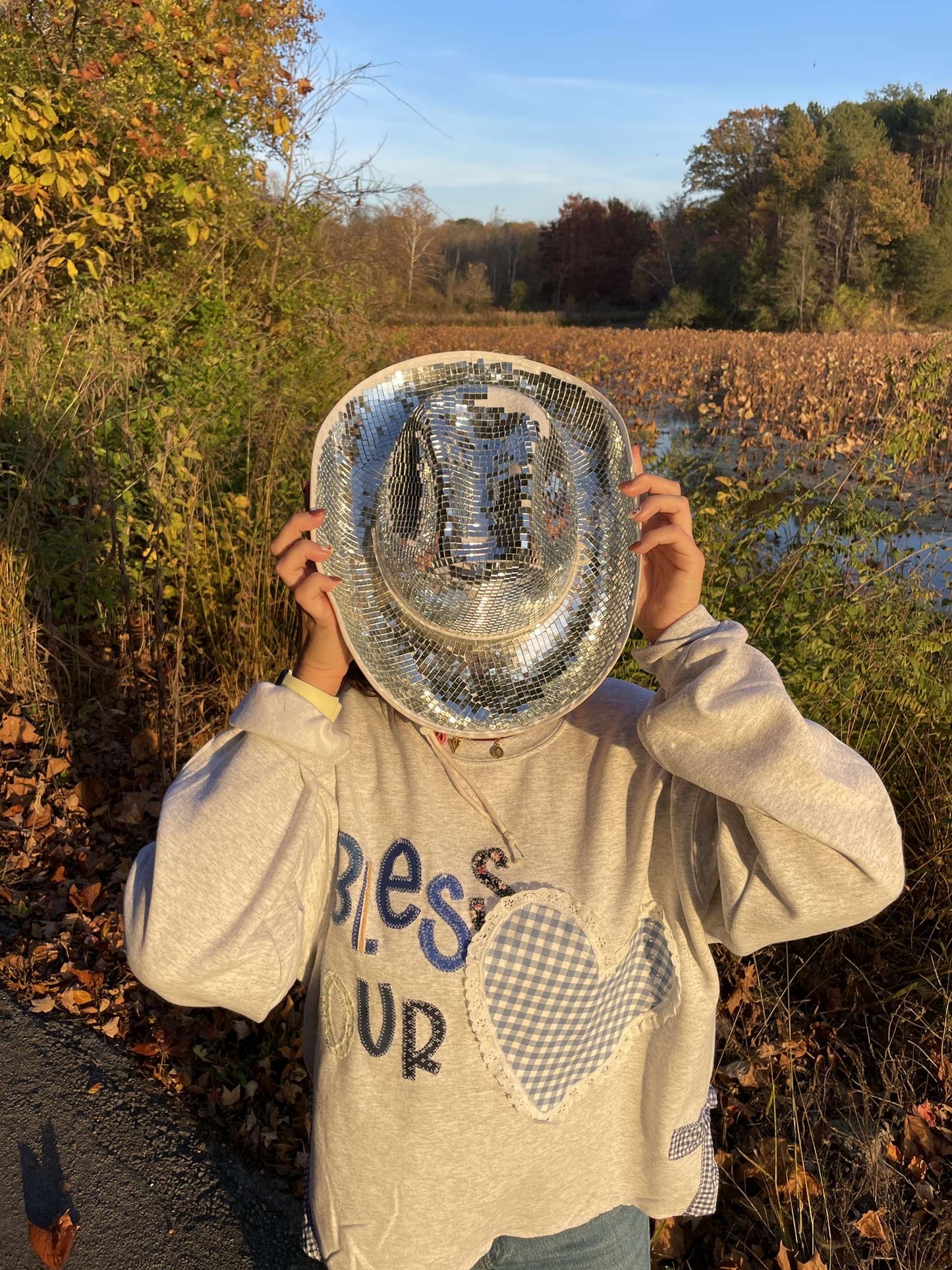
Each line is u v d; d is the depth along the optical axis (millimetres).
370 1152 1403
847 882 1272
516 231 100375
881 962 3615
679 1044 1468
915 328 62219
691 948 1464
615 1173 1544
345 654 1423
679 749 1315
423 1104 1376
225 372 7281
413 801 1427
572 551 1419
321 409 9273
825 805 1234
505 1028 1371
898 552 4789
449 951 1372
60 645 5512
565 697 1424
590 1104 1473
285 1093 3113
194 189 8984
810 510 4844
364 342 11906
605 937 1405
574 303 95562
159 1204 2660
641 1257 1601
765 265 71312
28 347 6762
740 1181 2854
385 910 1391
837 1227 2668
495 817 1423
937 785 3875
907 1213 2719
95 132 8797
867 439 5414
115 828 4469
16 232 7688
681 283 87938
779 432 15828
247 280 11094
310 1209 1520
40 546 5465
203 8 9617
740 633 1354
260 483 6000
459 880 1395
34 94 7594
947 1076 3193
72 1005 3426
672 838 1431
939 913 3682
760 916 1345
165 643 5562
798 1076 3205
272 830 1341
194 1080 3160
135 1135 2885
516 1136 1408
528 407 1363
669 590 1445
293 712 1365
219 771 1388
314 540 1428
